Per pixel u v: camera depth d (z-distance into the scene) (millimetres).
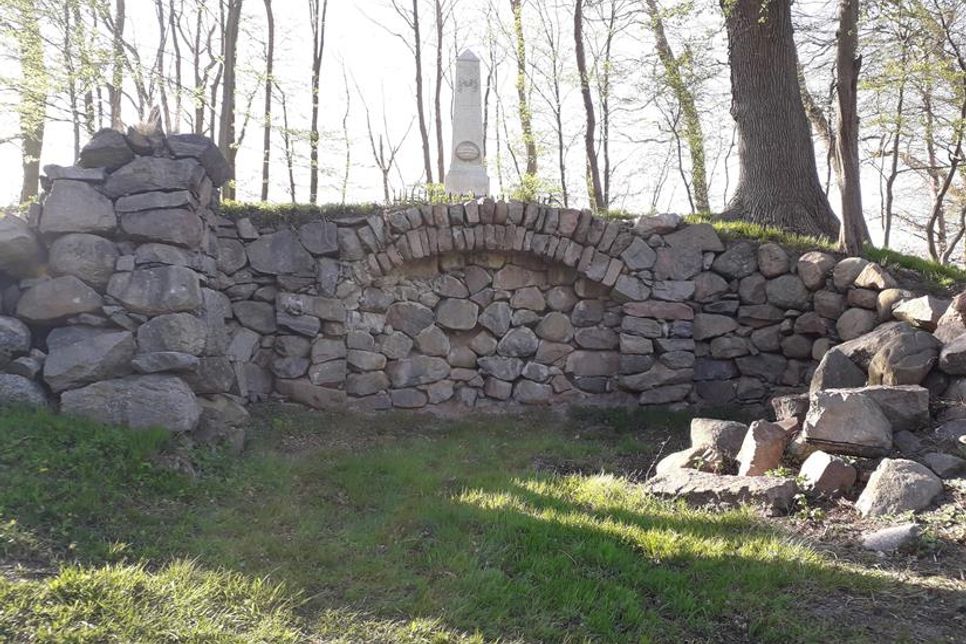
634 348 7773
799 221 9062
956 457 4770
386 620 3238
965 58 12789
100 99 12562
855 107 7832
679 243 7906
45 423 4871
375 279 7707
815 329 7539
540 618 3311
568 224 7758
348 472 5359
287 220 7594
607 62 14453
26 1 10531
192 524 4145
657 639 3207
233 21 12523
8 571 3312
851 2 7641
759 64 9352
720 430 5695
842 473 4738
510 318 7941
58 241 5605
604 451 6512
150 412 5227
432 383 7762
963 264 18625
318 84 16438
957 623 3311
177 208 5801
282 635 3027
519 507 4582
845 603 3479
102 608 3080
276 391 7379
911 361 5645
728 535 4215
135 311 5570
